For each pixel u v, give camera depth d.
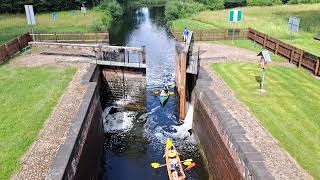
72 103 15.71
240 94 17.25
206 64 22.48
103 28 44.03
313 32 35.97
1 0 54.16
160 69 31.38
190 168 16.75
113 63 22.06
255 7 62.44
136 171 16.78
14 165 10.91
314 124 14.13
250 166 10.74
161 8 79.56
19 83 18.52
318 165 11.20
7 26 42.22
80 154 12.74
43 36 29.14
